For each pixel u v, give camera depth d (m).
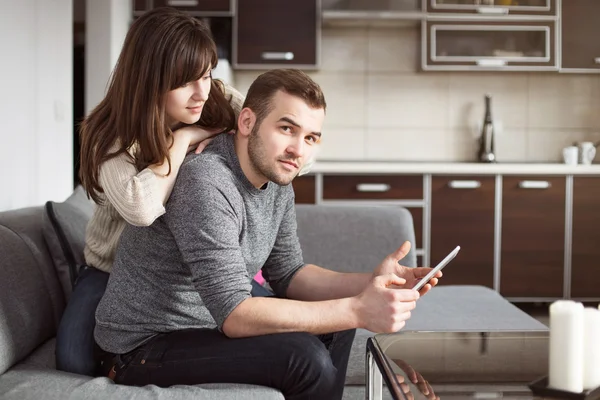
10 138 2.51
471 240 4.41
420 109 5.01
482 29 4.59
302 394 1.36
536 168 4.39
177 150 1.43
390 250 2.58
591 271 4.45
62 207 1.94
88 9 3.96
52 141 3.01
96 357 1.53
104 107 1.46
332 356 1.57
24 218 1.95
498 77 5.00
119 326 1.44
